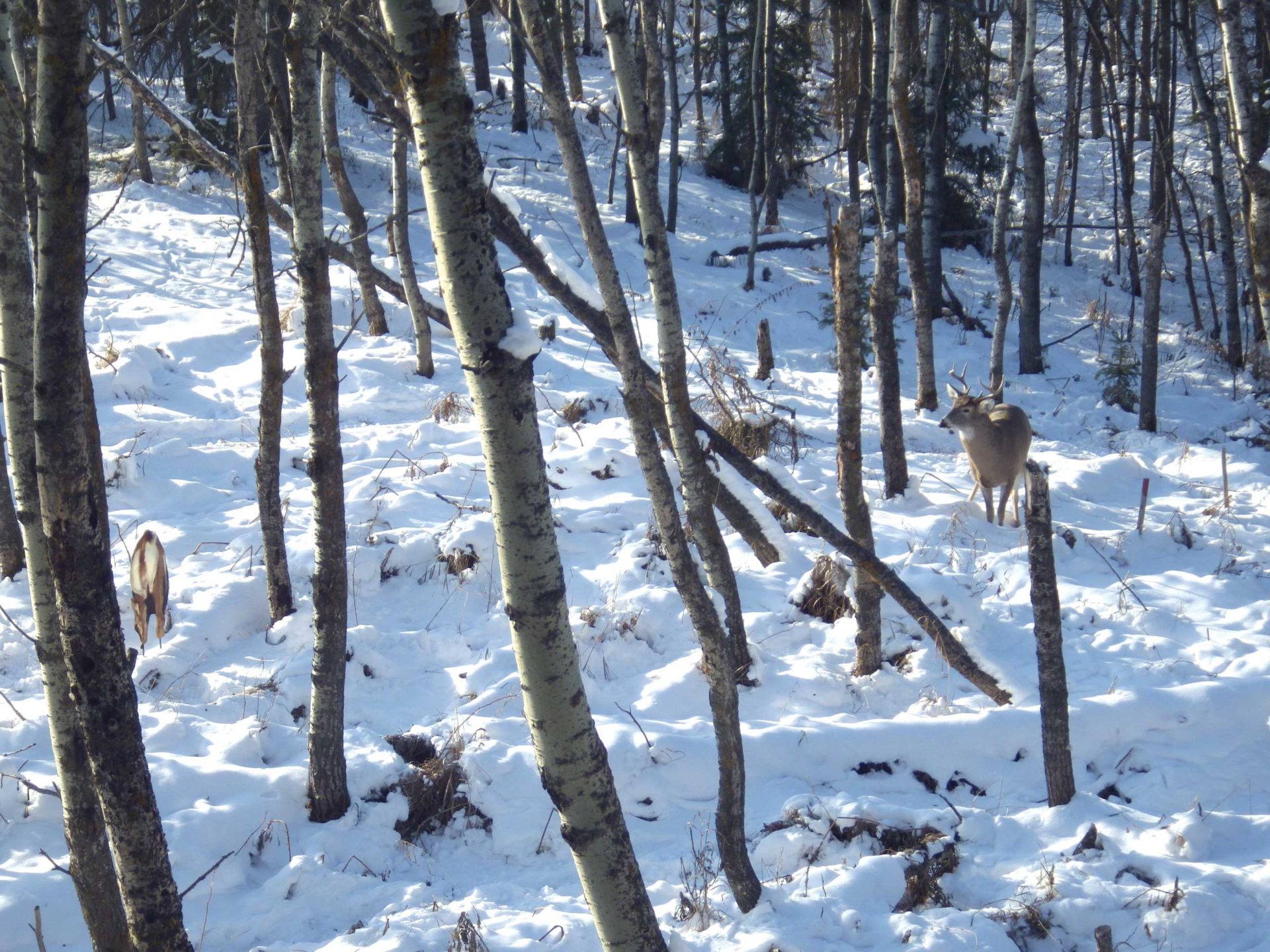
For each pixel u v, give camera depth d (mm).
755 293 18750
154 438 10484
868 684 7164
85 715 3508
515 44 24922
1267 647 7555
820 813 5828
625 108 5004
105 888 3977
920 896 5367
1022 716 6531
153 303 14211
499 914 5270
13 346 3682
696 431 7621
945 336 18000
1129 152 20859
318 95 5488
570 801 3994
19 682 6902
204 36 12797
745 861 5133
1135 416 14680
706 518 5781
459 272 3471
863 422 12836
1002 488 10219
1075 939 5000
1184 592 8555
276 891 5430
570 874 5797
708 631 4859
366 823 5965
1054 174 27984
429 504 9242
